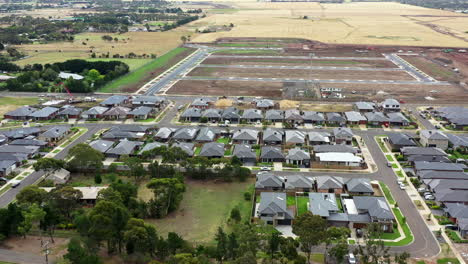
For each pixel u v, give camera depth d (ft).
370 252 301.22
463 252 326.03
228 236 314.96
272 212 364.38
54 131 560.61
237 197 414.62
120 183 398.62
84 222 319.06
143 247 302.04
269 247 309.22
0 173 451.94
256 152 526.98
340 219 364.17
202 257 290.97
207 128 587.68
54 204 363.97
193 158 460.14
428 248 331.36
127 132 565.53
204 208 392.68
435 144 532.73
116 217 309.83
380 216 357.82
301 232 310.24
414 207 395.96
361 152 524.93
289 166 484.74
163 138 555.28
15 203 369.30
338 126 620.08
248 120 637.30
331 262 309.01
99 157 461.78
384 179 453.58
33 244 324.80
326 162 485.15
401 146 534.37
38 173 460.55
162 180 384.06
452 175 444.55
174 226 361.51
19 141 529.45
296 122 631.56
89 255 291.38
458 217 362.74
